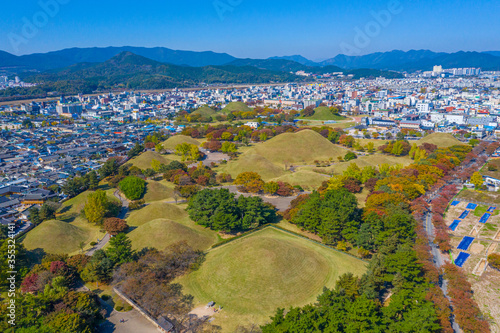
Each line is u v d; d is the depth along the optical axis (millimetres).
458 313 96062
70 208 186875
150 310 101625
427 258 120438
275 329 85125
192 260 125562
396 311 90688
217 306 105000
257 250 123812
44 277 109750
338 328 86500
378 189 188125
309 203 158375
